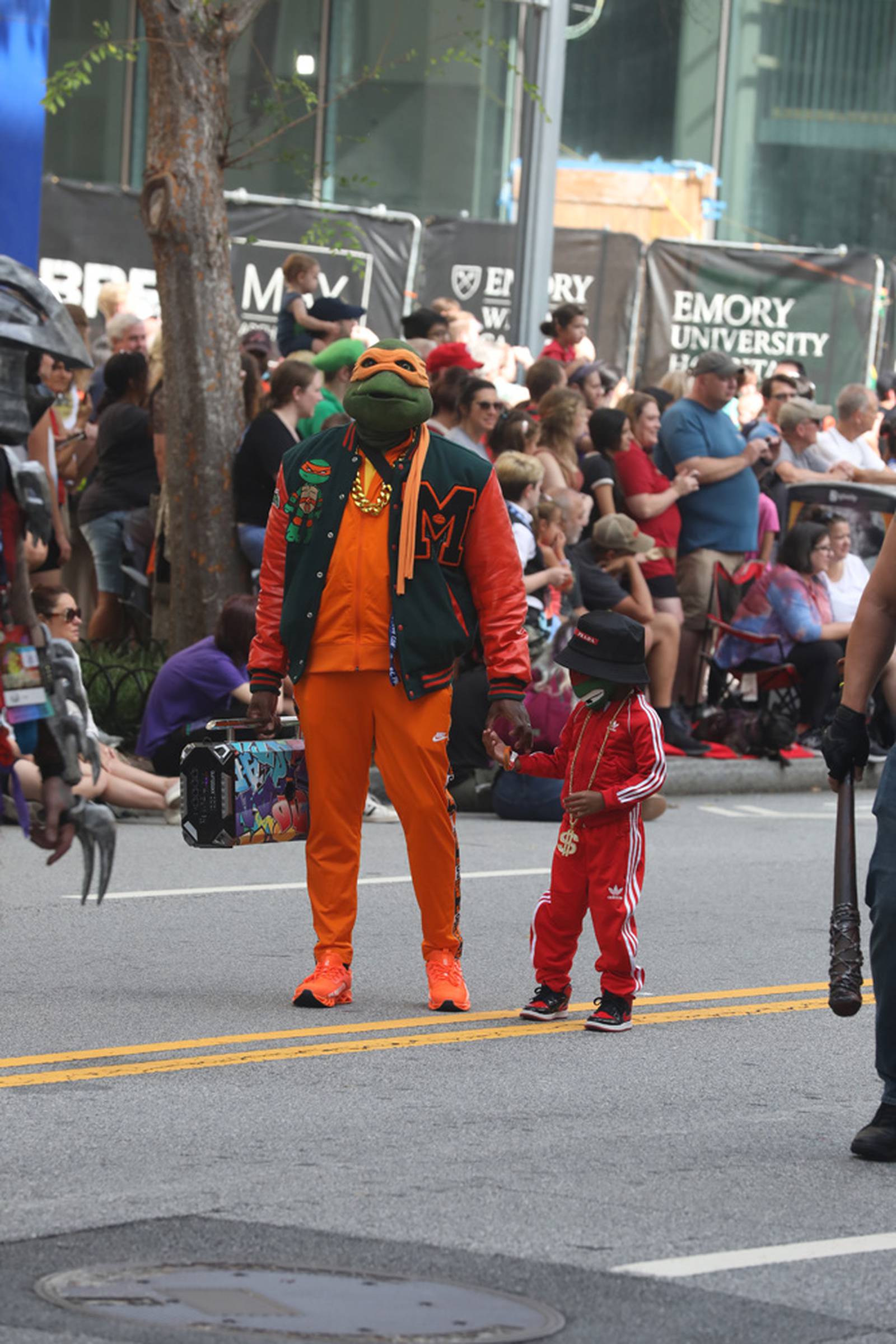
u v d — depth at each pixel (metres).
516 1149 9.96
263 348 28.78
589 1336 7.37
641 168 48.44
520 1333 7.36
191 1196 8.97
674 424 26.22
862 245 50.06
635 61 49.03
